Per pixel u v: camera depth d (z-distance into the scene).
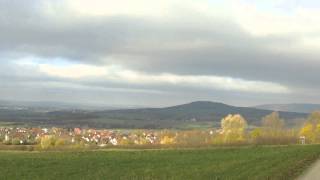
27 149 100.25
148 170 41.38
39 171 40.19
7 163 48.59
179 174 37.06
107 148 96.19
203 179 32.69
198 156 63.62
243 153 69.94
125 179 33.81
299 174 36.69
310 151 73.50
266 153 68.62
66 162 50.75
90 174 37.69
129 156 63.19
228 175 35.31
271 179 32.12
